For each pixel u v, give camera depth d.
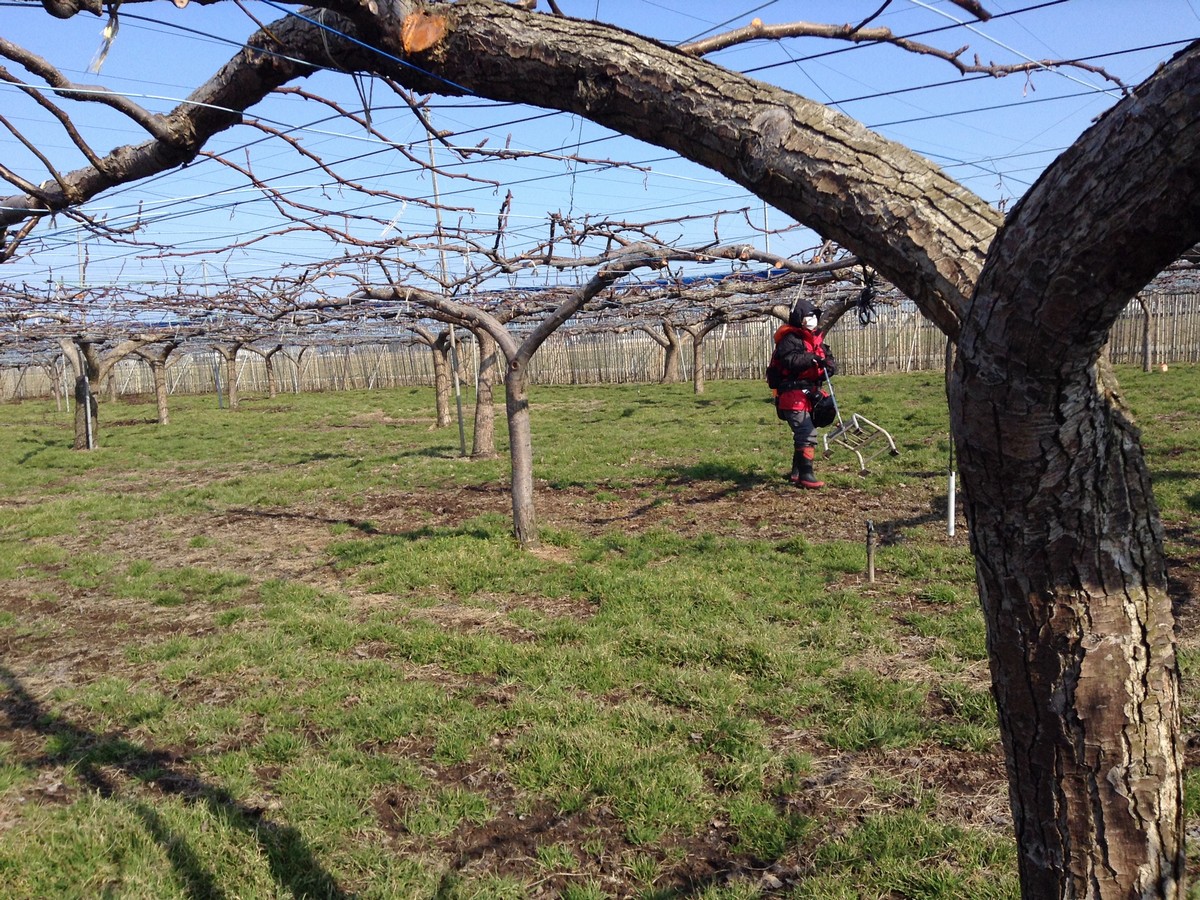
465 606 7.12
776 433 15.51
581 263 6.31
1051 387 1.36
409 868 3.77
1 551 9.89
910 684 5.13
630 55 1.64
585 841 3.93
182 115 2.49
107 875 3.79
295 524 10.84
